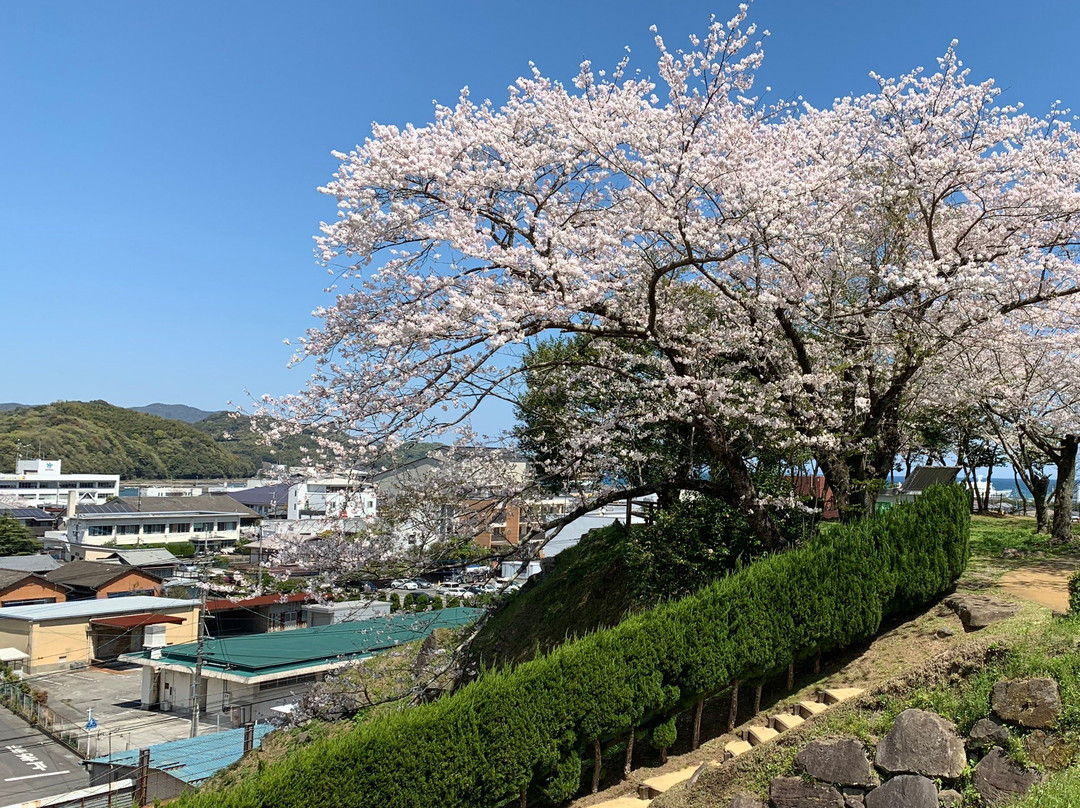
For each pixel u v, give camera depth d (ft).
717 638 24.39
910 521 28.43
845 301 37.60
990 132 35.06
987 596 28.09
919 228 36.86
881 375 38.04
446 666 37.78
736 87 33.60
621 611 42.16
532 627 49.93
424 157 29.53
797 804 19.86
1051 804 16.20
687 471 38.24
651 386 35.06
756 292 34.09
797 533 36.55
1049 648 20.40
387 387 30.12
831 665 27.25
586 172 33.35
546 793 22.72
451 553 35.09
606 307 32.30
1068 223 35.58
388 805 20.13
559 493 42.88
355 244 30.25
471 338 29.22
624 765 24.94
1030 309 37.63
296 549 34.37
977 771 18.22
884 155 36.88
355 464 32.14
